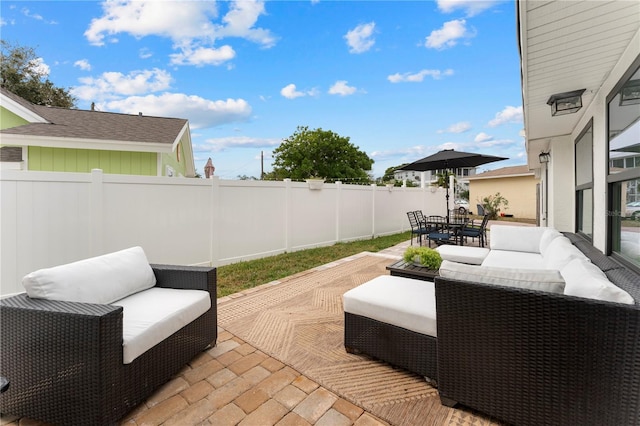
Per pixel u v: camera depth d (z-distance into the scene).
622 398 1.39
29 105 7.56
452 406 1.87
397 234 9.76
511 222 15.34
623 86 2.38
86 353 1.63
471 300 1.74
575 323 1.47
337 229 7.85
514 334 1.62
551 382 1.54
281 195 6.48
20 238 3.55
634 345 1.37
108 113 8.64
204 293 2.50
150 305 2.22
